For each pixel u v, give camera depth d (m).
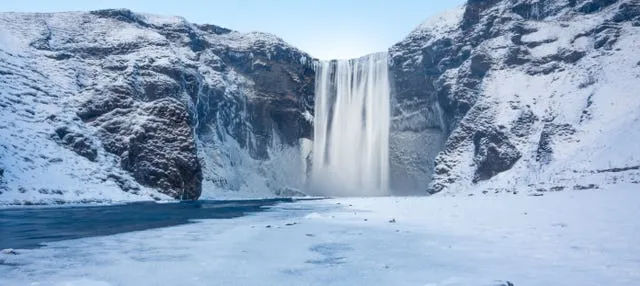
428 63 78.12
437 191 59.78
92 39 69.19
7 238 13.32
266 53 82.50
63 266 8.68
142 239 12.95
